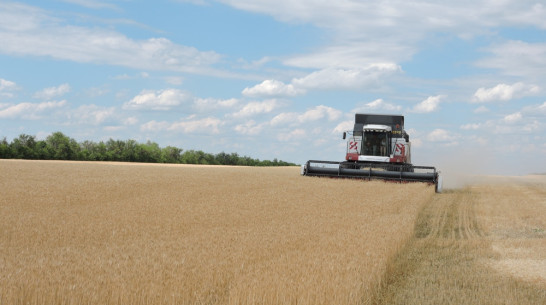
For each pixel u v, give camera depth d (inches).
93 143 3070.9
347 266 304.8
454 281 337.1
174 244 375.9
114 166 1547.7
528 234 552.1
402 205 708.7
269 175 1243.8
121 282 254.4
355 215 585.0
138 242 387.5
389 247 377.7
